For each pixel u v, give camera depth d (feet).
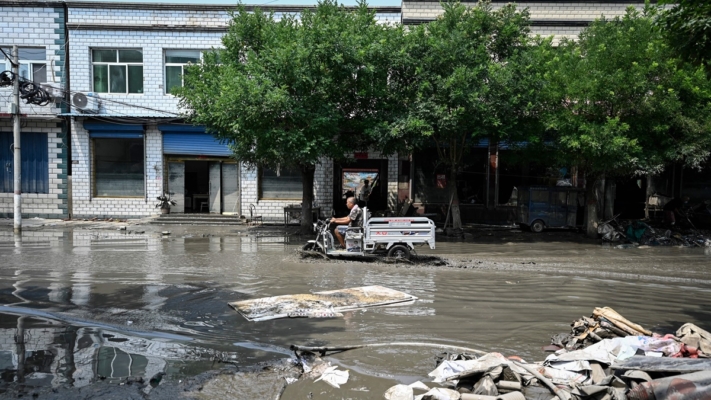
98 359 17.72
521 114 51.49
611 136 47.67
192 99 52.49
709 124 48.78
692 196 70.23
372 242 38.73
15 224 54.60
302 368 17.16
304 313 23.26
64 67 67.67
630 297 27.94
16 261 36.86
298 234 56.65
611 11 66.85
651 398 13.93
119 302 25.35
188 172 71.92
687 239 54.03
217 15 68.33
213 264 36.78
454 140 55.83
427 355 18.45
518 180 70.03
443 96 48.93
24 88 63.52
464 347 19.34
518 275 34.32
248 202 70.33
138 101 68.54
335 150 50.26
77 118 68.18
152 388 15.37
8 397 14.51
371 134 48.32
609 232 54.19
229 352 18.63
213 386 15.62
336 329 21.35
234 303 24.95
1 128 68.39
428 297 27.20
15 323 21.71
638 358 16.38
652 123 49.73
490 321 22.77
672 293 29.14
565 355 17.12
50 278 30.94
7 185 69.21
